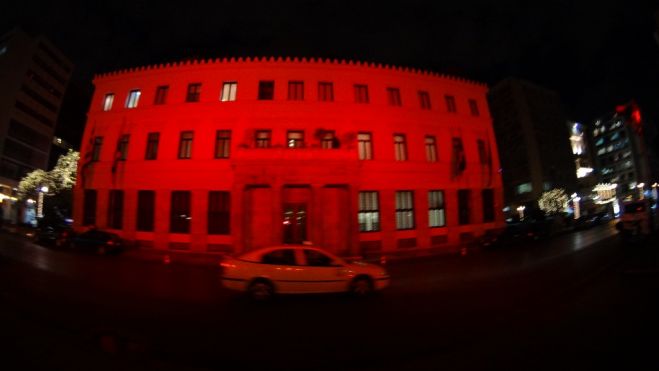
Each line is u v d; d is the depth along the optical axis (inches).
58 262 561.9
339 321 273.6
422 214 910.4
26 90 1803.6
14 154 1727.4
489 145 1030.4
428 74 986.7
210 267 610.2
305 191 829.2
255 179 773.9
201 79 894.4
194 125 867.4
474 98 1042.1
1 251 647.8
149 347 206.2
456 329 244.8
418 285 427.8
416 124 944.3
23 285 370.6
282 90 885.2
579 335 216.2
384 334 239.0
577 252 645.3
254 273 343.3
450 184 954.7
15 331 223.0
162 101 904.3
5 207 1632.6
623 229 711.1
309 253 366.0
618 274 396.8
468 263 629.6
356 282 360.2
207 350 206.4
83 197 903.1
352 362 189.5
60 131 2159.2
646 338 202.1
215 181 835.4
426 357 193.9
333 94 900.6
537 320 255.0
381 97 927.0
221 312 299.1
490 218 1005.8
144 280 446.9
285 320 276.7
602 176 2704.2
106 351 193.6
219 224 824.3
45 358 179.8
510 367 174.7
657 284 334.0
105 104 940.6
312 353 203.8
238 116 864.3
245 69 893.2
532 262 576.7
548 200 1768.0
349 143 874.1
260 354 201.8
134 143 887.1
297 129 868.6
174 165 852.0
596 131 2775.6
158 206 845.2
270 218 811.4
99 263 589.0
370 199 877.2
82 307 294.5
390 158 902.4
